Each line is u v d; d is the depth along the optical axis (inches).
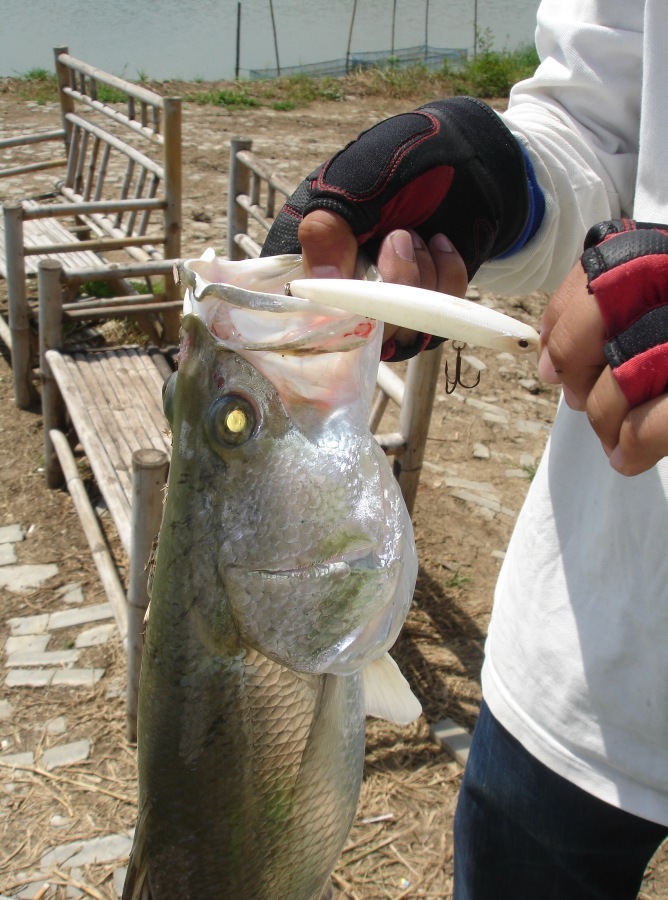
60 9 1171.9
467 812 71.8
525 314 237.6
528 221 51.9
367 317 39.0
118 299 196.7
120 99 455.2
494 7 1325.0
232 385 40.4
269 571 41.1
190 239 280.1
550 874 67.6
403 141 46.1
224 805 44.3
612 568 57.8
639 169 53.2
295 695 43.7
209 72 841.5
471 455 189.3
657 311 35.5
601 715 59.5
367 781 115.6
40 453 191.2
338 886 102.6
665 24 50.4
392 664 51.3
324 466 41.2
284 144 399.5
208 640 42.4
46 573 156.9
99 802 114.0
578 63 58.7
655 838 63.7
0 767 118.4
